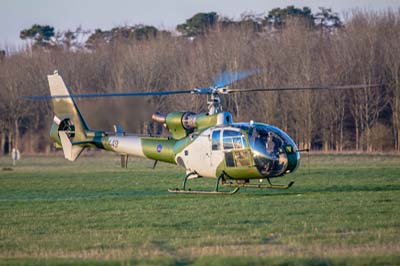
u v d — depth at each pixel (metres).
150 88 195.00
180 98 186.12
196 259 44.69
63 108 92.75
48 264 43.94
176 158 79.69
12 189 95.19
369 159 148.62
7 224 60.97
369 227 54.03
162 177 110.00
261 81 193.50
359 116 198.00
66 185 99.44
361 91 195.12
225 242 49.94
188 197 76.75
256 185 73.81
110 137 88.19
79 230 56.81
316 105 191.12
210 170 75.69
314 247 47.16
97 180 107.19
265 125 73.75
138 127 121.12
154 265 43.31
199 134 76.50
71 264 43.78
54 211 68.00
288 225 55.59
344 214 60.22
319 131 194.75
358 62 198.38
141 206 69.38
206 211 63.91
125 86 196.75
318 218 58.34
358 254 44.59
